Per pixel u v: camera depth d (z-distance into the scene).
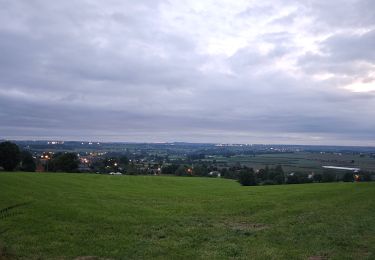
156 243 20.12
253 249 19.09
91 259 17.09
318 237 21.61
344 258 17.41
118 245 19.48
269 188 53.31
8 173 55.38
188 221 26.55
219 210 31.64
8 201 29.28
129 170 145.25
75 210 27.92
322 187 51.94
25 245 18.59
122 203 33.88
